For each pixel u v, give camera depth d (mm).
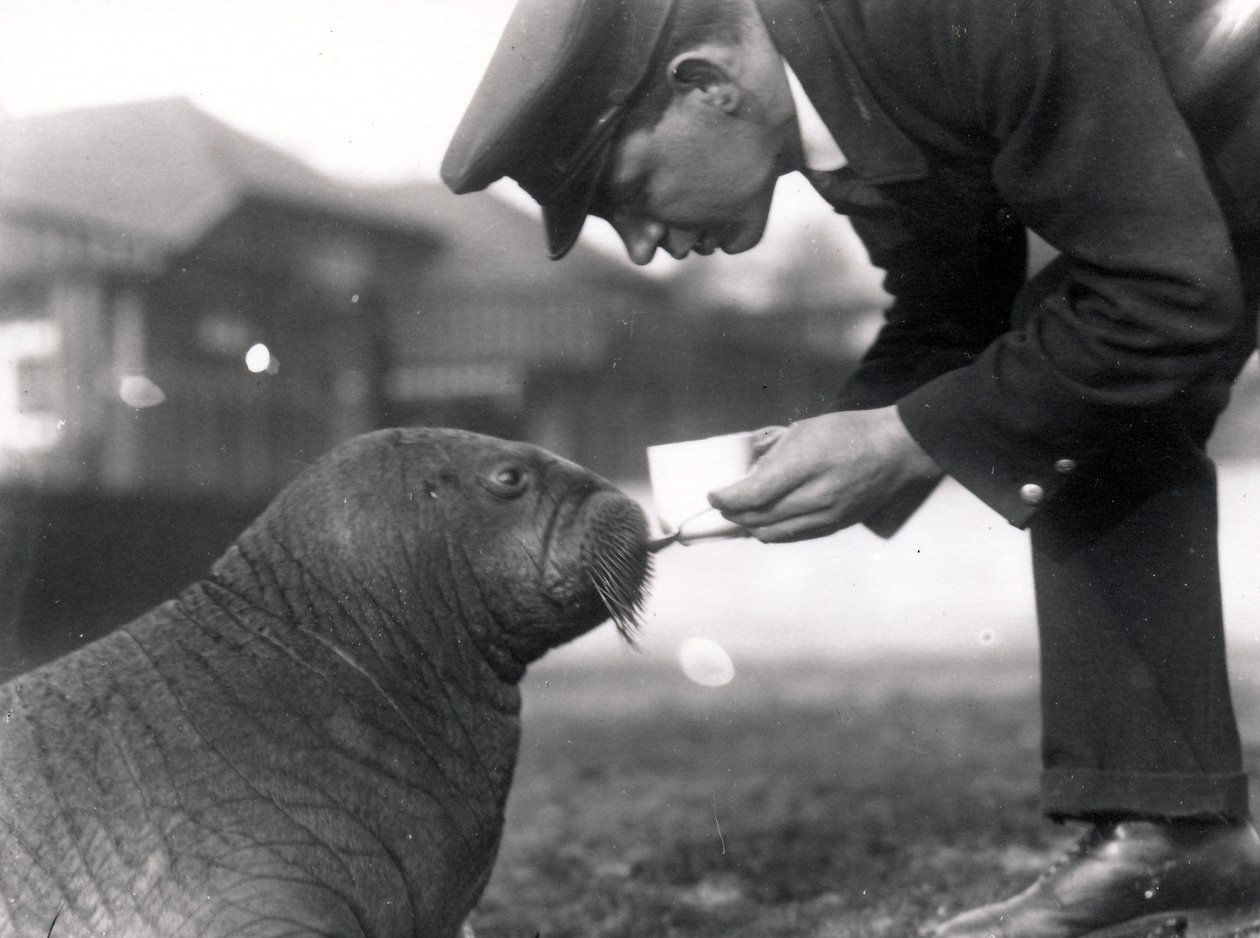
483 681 2611
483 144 2744
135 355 14148
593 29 2666
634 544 2748
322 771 2320
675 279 25875
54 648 5910
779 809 4637
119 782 2234
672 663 10469
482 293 23859
